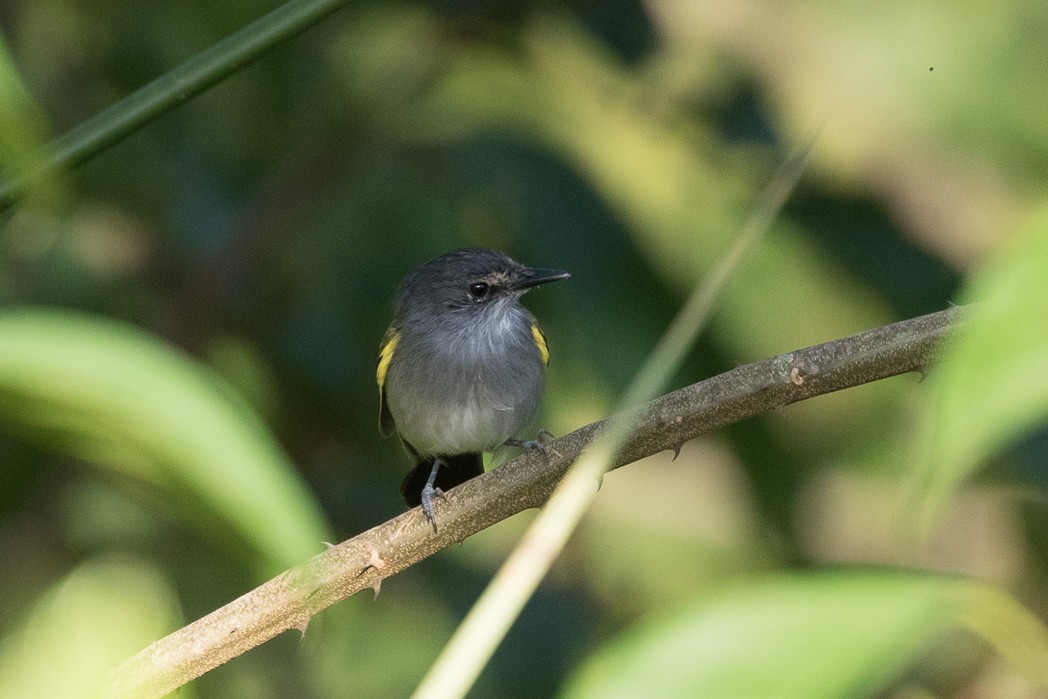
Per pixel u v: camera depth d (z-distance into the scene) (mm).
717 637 1818
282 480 1946
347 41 11727
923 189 10867
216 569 8266
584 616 12648
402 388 11492
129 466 2004
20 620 2473
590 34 11484
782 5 11047
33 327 1941
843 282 10422
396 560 5500
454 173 11461
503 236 11531
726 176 10836
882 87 10508
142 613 2504
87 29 10719
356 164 11648
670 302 10398
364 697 11141
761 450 10461
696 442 13477
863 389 10945
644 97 11219
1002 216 10758
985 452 1576
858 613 1825
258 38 5074
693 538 13594
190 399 1932
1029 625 1847
